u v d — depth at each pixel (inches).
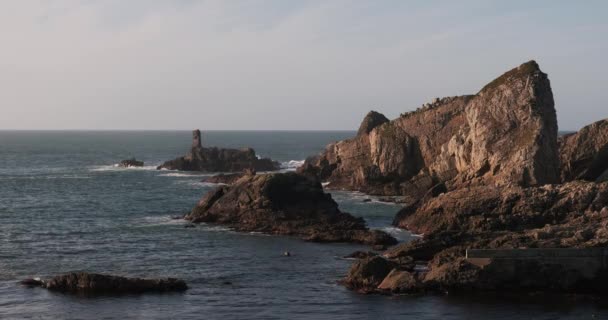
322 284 2839.6
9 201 5502.0
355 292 2694.4
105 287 2691.9
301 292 2716.5
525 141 4916.3
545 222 3740.2
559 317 2373.3
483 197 3964.1
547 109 5039.4
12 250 3481.8
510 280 2642.7
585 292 2630.4
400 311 2444.6
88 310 2460.6
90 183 7106.3
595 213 3619.6
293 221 4173.2
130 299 2603.3
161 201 5664.4
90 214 4847.4
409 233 4030.5
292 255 3412.9
